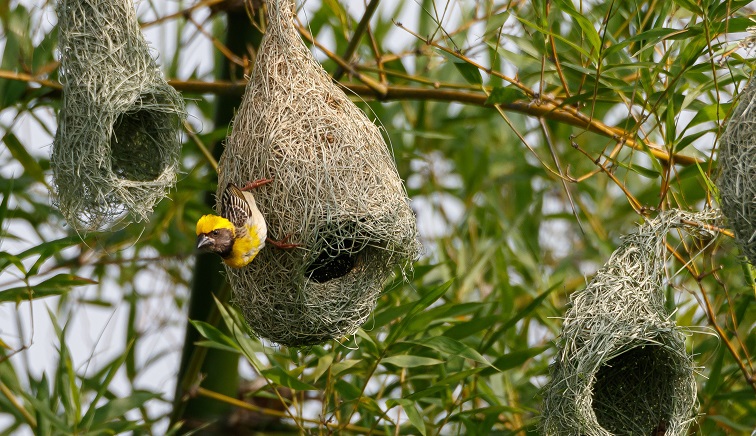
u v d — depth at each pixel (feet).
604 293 32.12
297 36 34.09
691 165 35.96
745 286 39.17
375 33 46.73
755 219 30.19
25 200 44.19
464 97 38.40
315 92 33.65
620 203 51.06
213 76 46.73
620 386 33.65
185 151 43.21
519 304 47.19
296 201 32.55
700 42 33.76
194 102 45.06
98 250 44.34
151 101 34.40
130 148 35.32
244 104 33.88
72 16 33.27
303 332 33.47
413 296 42.32
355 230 32.71
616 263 32.73
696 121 34.32
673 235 45.14
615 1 38.09
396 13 46.88
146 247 46.21
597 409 33.63
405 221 33.68
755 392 35.63
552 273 47.73
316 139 33.01
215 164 38.70
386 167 33.96
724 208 31.04
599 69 34.06
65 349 36.81
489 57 42.27
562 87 39.34
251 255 32.48
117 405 36.86
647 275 32.45
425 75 47.29
